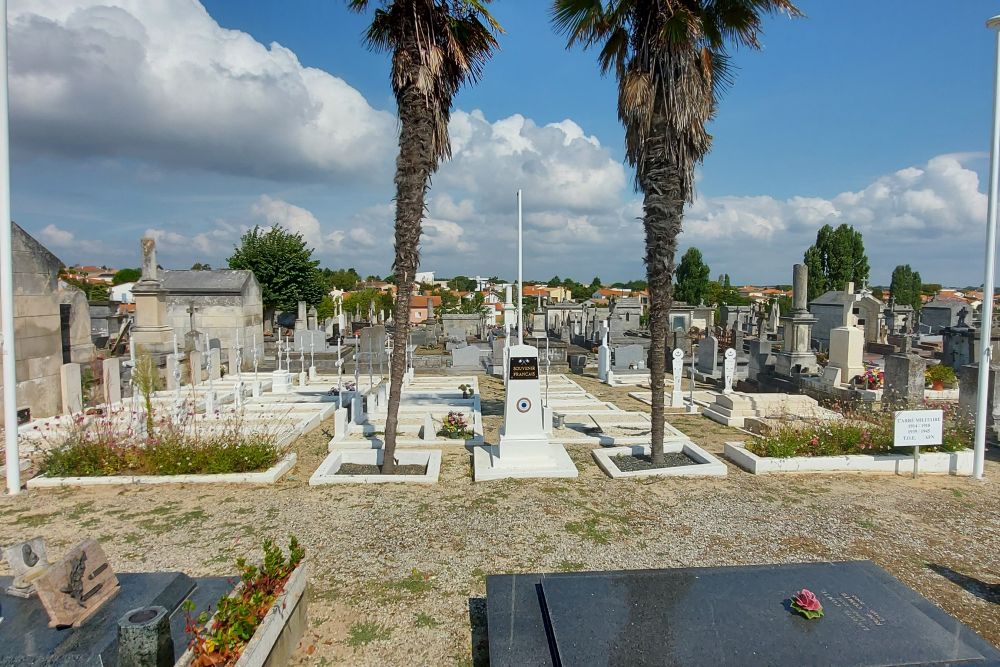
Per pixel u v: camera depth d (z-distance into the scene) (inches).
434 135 327.3
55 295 476.1
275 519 260.5
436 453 354.0
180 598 159.6
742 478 323.9
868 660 125.4
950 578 207.3
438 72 304.8
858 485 311.7
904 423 323.3
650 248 330.0
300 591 167.0
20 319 441.1
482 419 493.7
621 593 154.6
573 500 286.8
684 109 307.7
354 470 336.8
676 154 317.1
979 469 324.8
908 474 332.2
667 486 309.0
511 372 339.0
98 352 716.7
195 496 290.2
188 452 322.7
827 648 129.4
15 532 244.8
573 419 490.6
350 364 892.6
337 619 179.0
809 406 478.3
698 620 141.2
